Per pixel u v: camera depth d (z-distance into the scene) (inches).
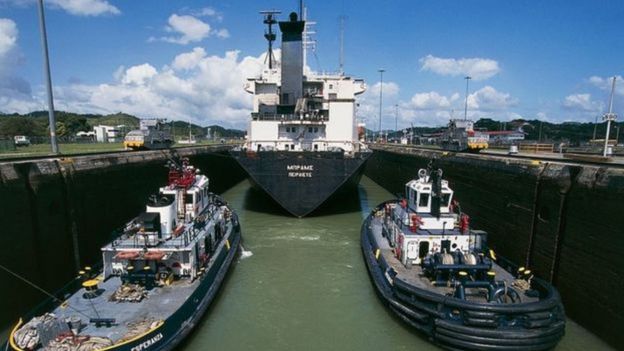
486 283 441.1
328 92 1269.7
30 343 331.0
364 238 773.9
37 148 1433.3
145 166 903.1
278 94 1262.3
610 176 441.1
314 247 805.9
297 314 523.5
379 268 594.2
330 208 1068.5
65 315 403.9
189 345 446.3
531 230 588.4
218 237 681.6
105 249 481.4
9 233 454.6
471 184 849.5
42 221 511.8
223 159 1702.8
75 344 341.1
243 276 653.3
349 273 668.1
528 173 604.4
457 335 405.4
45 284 512.4
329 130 1124.5
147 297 451.2
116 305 429.7
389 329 483.5
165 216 511.8
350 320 507.5
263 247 805.2
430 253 530.6
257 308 539.5
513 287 471.2
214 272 561.0
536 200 580.7
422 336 451.2
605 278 431.8
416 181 624.4
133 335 362.0
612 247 423.8
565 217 512.7
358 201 1342.3
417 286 475.8
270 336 469.1
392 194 1582.2
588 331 454.9
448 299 419.8
